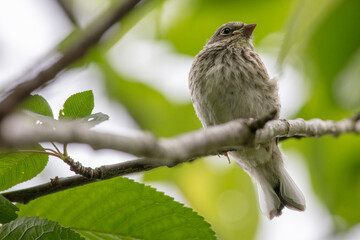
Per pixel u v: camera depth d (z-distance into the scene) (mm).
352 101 11234
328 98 11680
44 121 4629
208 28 12414
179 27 12555
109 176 6586
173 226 6500
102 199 6473
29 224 5734
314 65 11312
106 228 6562
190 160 6625
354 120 9664
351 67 11062
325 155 12789
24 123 3072
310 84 11742
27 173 6484
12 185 6496
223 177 14102
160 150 3738
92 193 6457
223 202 14031
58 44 4828
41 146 6203
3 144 2863
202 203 13992
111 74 13305
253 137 4906
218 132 4621
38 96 5395
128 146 3531
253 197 13930
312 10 6344
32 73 3479
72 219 6559
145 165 6578
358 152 12617
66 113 5816
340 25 10539
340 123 9484
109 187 6406
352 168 12664
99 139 3391
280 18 11797
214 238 6480
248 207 13875
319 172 12828
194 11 11992
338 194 12711
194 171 14031
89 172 6480
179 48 12953
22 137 2979
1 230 5676
